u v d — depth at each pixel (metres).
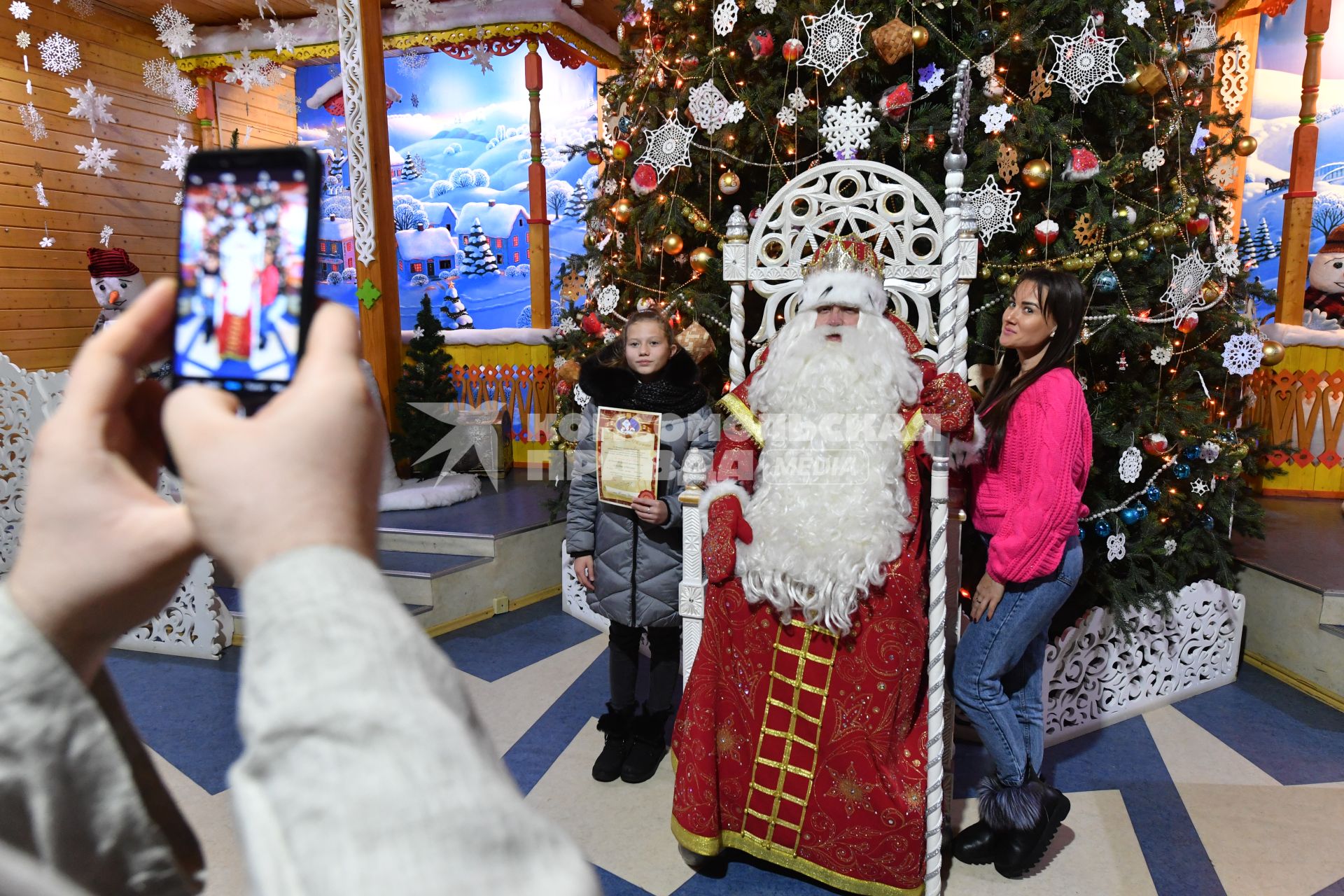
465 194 7.45
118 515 0.30
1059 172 2.44
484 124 7.34
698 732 1.95
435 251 7.53
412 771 0.21
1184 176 2.66
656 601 2.35
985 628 1.89
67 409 0.32
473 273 7.53
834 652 1.83
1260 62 5.19
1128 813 2.21
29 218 5.30
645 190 2.75
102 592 0.30
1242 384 3.02
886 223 2.19
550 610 3.75
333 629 0.23
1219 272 2.65
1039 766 2.01
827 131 2.42
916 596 1.82
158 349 0.36
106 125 5.77
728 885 1.98
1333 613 2.82
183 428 0.27
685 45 2.85
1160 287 2.52
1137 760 2.48
